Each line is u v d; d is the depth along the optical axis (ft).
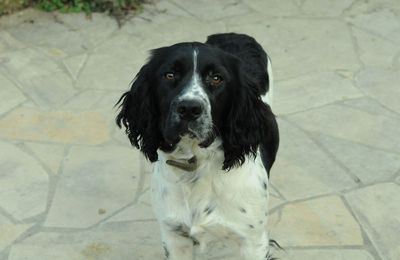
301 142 16.85
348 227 14.35
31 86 19.26
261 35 21.58
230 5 23.25
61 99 18.76
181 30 21.86
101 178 15.92
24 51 20.81
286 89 19.02
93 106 18.45
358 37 21.47
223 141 10.93
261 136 11.32
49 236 14.34
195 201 11.36
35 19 22.41
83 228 14.55
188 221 11.51
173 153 10.99
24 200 15.33
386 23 22.15
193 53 10.35
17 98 18.76
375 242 13.98
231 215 11.41
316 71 19.84
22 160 16.49
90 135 17.37
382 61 20.30
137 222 14.62
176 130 10.25
